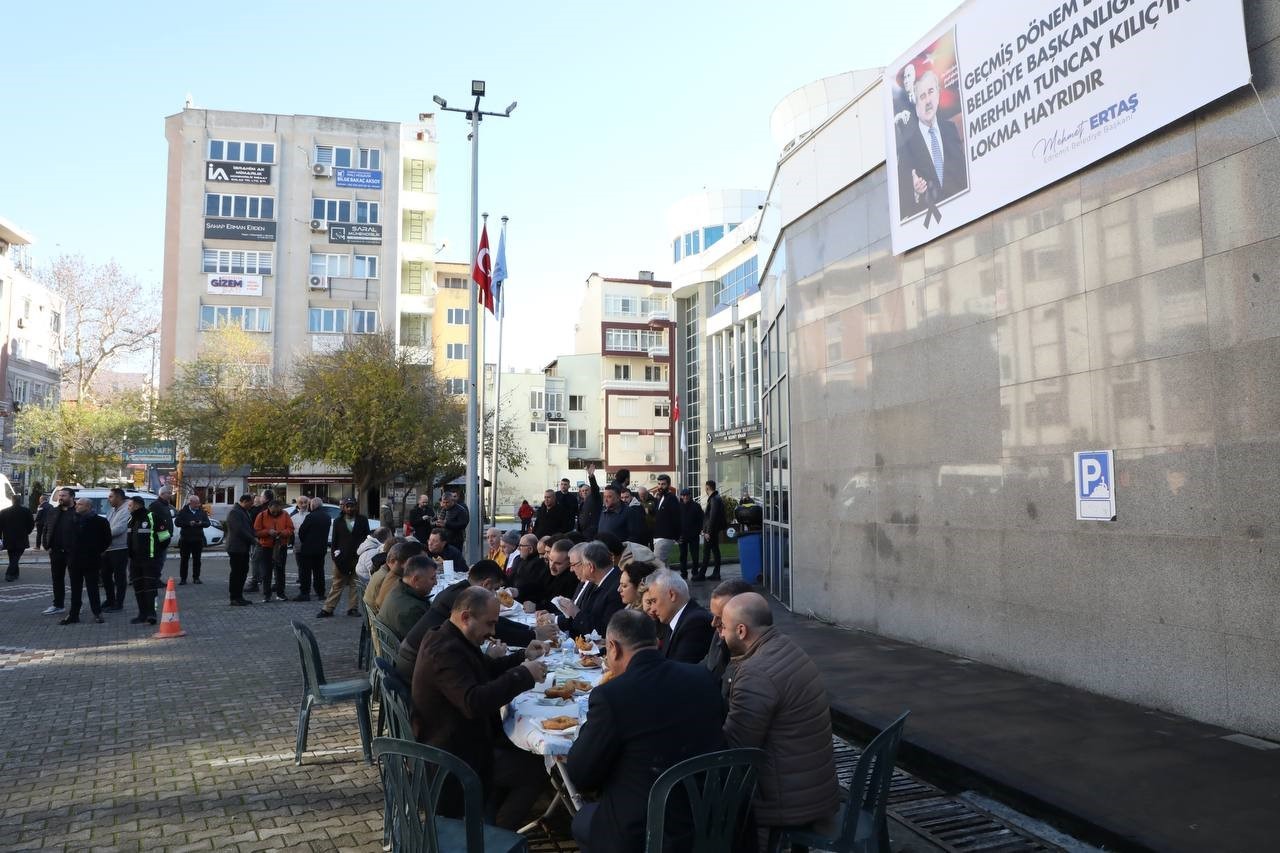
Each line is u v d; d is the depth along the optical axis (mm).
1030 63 7586
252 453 35906
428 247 56031
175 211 51656
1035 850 4348
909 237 9398
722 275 46000
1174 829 4207
